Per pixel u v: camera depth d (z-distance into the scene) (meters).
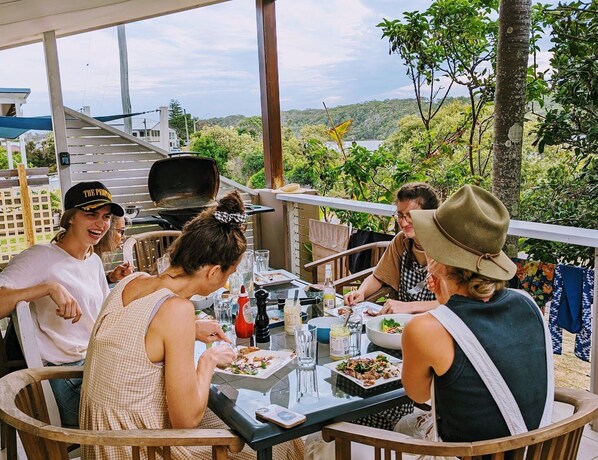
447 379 1.27
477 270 1.29
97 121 5.32
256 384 1.66
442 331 1.27
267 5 5.21
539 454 1.21
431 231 1.37
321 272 4.19
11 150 10.92
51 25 4.72
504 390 1.25
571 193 4.55
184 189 4.94
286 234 5.44
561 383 3.20
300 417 1.41
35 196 7.33
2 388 1.50
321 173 6.12
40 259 2.21
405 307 2.30
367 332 1.98
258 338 2.07
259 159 8.84
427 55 5.98
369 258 3.43
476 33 5.73
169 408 1.50
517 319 1.32
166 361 1.48
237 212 1.64
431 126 6.34
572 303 2.56
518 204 3.80
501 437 1.26
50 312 2.20
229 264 1.61
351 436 1.33
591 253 3.92
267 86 5.36
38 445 1.36
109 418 1.50
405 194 2.47
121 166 5.49
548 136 4.18
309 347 1.66
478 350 1.25
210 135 8.90
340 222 5.54
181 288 1.60
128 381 1.48
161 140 7.54
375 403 1.51
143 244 3.86
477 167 6.32
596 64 3.79
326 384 1.64
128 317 1.49
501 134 3.76
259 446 1.35
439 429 1.35
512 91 3.69
